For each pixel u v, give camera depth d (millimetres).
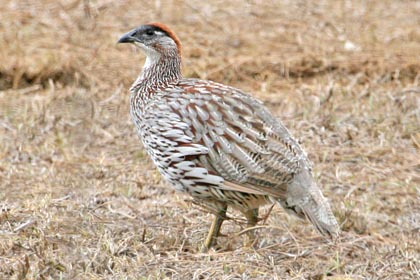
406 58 29031
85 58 28688
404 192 20703
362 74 27734
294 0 34281
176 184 17750
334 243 17844
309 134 23531
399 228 18906
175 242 17688
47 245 17047
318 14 33094
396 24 32281
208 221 18891
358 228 18828
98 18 31891
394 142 23219
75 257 16531
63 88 27062
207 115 17203
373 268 16922
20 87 27344
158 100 17844
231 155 16953
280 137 17125
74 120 24469
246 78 28000
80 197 19984
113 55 29172
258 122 17141
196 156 17203
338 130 23750
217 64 28547
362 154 22500
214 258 17109
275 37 30969
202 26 31641
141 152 22609
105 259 16516
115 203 19703
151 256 16922
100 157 22547
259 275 16328
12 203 19453
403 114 24375
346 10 33594
